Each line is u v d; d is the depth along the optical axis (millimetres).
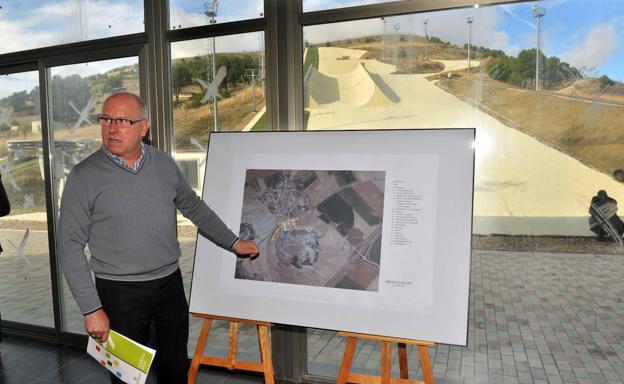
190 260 2959
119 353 1754
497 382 2336
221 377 2723
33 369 2912
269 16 2539
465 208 1840
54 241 3240
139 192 1865
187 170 2885
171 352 2043
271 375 2145
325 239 2010
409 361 2537
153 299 1931
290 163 2135
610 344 2176
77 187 1789
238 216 2170
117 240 1840
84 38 3082
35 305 3430
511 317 2324
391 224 1916
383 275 1889
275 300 2039
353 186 2004
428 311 1811
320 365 2666
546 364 2271
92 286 1783
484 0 2199
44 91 3191
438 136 1935
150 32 2857
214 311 2133
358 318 1896
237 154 2240
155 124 2900
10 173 3420
